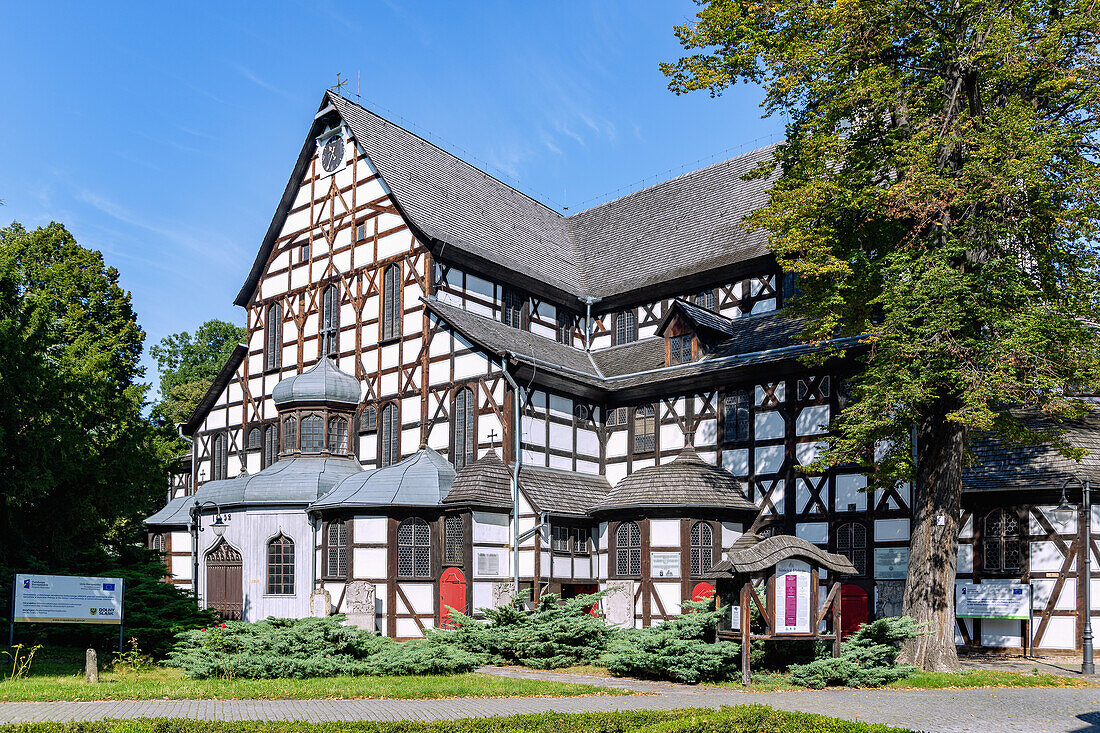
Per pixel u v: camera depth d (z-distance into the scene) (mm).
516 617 21156
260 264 35094
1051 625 23438
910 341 19094
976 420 17891
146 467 25031
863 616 24797
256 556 28891
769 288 29969
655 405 29969
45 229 37469
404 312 30406
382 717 13445
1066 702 15758
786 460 26781
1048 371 18312
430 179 33438
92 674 16750
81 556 24328
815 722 11586
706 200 34625
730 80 22000
